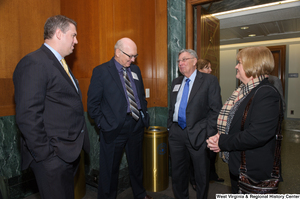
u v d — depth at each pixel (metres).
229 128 1.23
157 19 2.74
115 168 1.90
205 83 1.82
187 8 2.58
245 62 1.17
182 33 2.60
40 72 1.14
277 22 4.68
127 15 2.31
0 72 2.00
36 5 2.26
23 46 2.17
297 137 4.77
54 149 1.20
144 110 2.02
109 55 2.10
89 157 2.31
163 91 2.74
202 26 2.65
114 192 1.92
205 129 1.79
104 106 1.84
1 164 1.99
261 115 1.04
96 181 2.24
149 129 2.44
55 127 1.22
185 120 1.83
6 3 2.02
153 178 2.30
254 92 1.12
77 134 1.33
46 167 1.18
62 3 2.46
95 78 1.81
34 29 2.25
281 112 1.08
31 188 2.21
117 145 1.85
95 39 2.13
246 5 2.76
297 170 2.93
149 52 2.68
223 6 2.79
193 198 2.17
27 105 1.08
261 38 6.12
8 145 2.04
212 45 2.99
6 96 2.04
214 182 2.53
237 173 1.15
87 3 2.18
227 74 7.18
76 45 2.31
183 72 1.88
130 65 2.05
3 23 2.01
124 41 1.78
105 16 2.05
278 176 1.05
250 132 1.05
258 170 1.06
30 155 1.22
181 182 1.94
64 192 1.25
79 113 1.35
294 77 5.95
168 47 2.69
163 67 2.72
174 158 1.94
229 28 5.18
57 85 1.21
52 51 1.29
